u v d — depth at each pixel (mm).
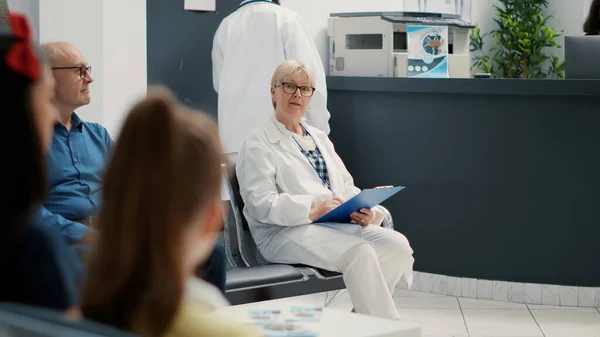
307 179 3627
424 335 4090
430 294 4941
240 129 4754
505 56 7973
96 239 1032
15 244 1104
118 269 1011
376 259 3342
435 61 5344
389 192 3451
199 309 1108
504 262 4781
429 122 4902
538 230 4707
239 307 1987
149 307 1020
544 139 4652
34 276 1109
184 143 1017
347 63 5469
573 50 4742
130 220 999
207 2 5219
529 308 4633
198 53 5219
